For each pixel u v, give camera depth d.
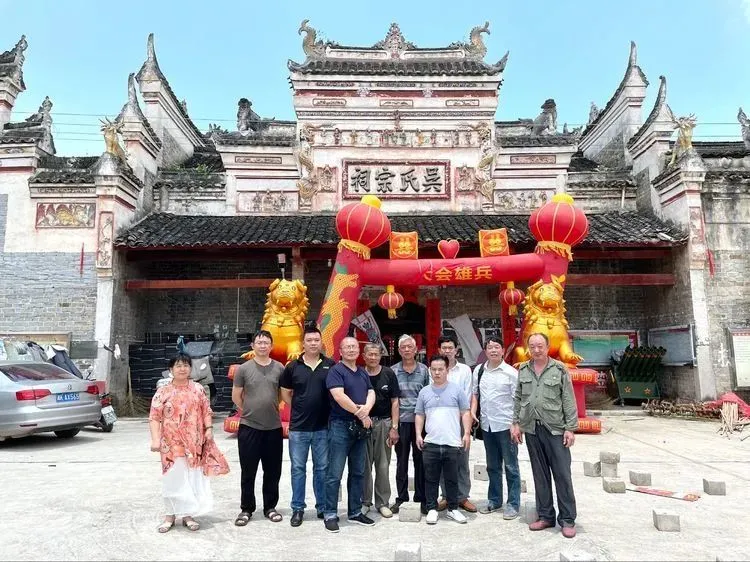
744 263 15.09
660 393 16.22
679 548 4.98
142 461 8.83
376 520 5.86
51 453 9.55
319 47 17.81
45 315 14.38
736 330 14.61
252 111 23.69
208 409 5.81
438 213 16.92
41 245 14.65
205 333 16.94
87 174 14.70
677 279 15.45
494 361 6.21
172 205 17.23
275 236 14.33
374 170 16.95
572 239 12.38
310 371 5.80
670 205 15.83
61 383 10.32
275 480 5.86
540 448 5.55
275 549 4.98
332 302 11.78
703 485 6.99
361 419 5.54
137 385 15.49
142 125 16.52
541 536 5.34
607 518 5.87
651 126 16.84
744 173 15.19
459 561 4.72
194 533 5.41
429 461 5.81
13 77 15.52
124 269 15.24
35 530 5.48
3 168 14.96
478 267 12.28
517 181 17.31
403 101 17.12
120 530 5.49
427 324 17.02
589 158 21.72
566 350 12.02
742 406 12.88
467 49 18.06
